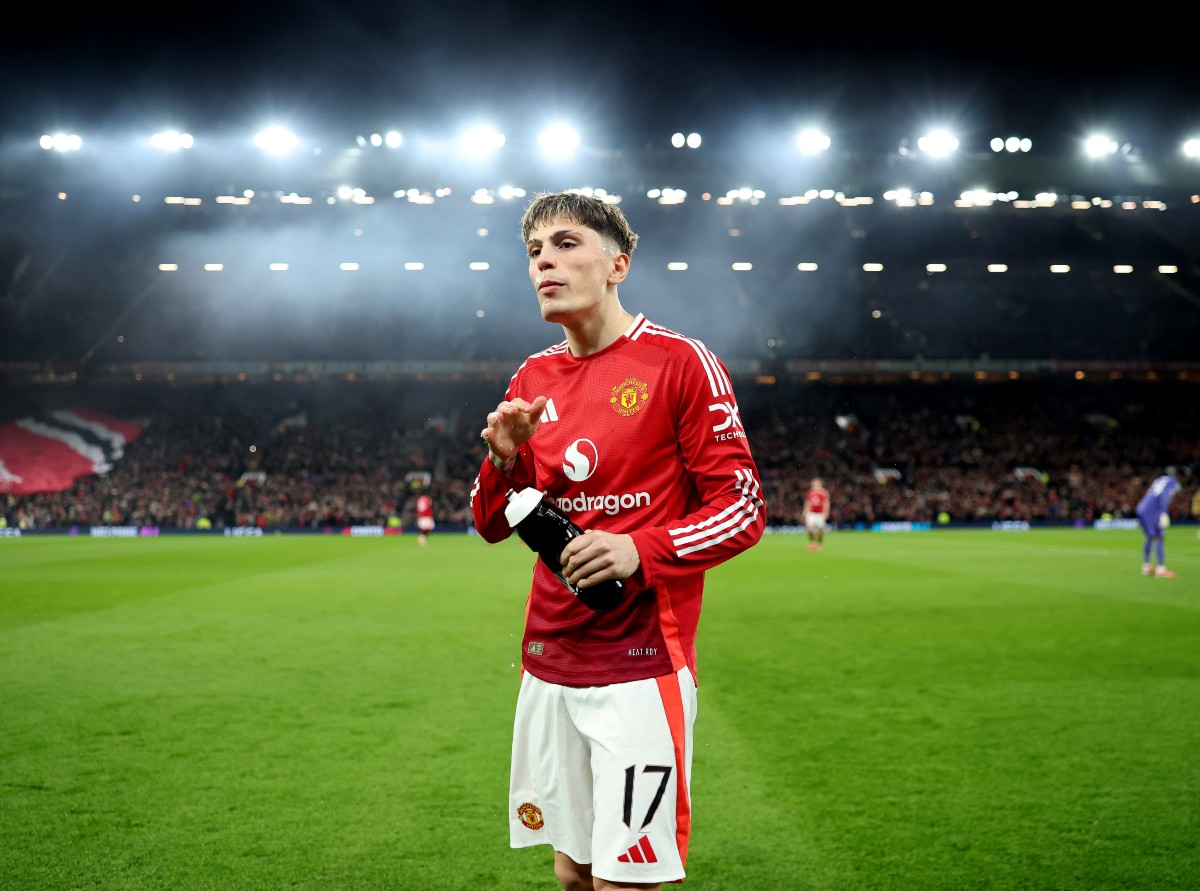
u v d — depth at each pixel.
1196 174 38.41
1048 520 41.00
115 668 7.96
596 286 2.46
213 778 4.94
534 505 2.24
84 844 4.02
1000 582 15.26
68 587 14.84
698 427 2.41
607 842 2.29
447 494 41.34
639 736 2.33
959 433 47.16
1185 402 49.28
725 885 3.64
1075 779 4.91
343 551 25.22
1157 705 6.53
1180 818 4.33
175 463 43.94
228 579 16.36
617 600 2.22
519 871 3.77
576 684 2.40
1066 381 49.41
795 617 11.10
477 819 4.34
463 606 12.35
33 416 45.56
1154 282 49.50
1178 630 9.90
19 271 44.25
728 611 11.68
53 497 41.03
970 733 5.82
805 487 42.09
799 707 6.53
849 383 49.03
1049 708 6.46
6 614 11.49
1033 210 44.25
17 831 4.17
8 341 45.28
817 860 3.88
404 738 5.72
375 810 4.46
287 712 6.39
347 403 49.66
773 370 46.00
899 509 40.94
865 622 10.65
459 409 49.38
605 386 2.50
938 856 3.91
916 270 48.84
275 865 3.81
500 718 6.23
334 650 8.87
